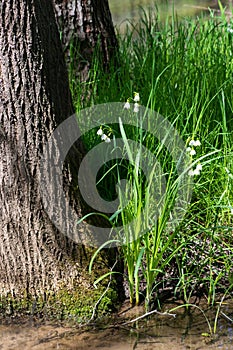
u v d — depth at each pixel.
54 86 3.65
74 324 3.76
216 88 4.90
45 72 3.58
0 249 3.77
